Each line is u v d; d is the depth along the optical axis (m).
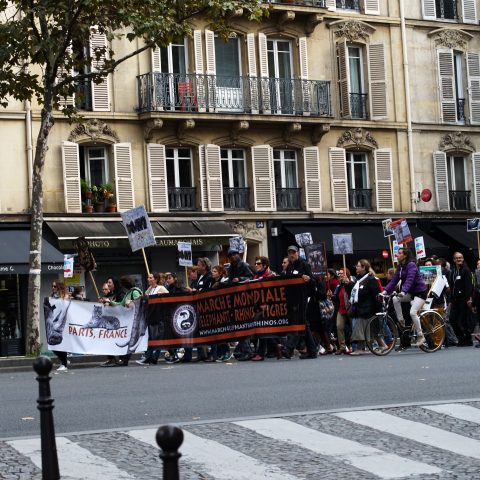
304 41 38.88
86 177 35.38
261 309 22.11
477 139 42.69
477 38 42.97
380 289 22.50
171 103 36.03
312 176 38.91
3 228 33.25
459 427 11.62
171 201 36.44
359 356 22.19
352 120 39.88
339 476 9.34
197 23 36.78
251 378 16.88
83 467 9.77
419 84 41.53
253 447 10.62
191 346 23.02
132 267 35.16
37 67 33.94
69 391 15.98
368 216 39.81
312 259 27.53
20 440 11.16
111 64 26.53
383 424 11.79
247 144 37.72
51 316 23.34
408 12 41.44
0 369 23.17
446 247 40.66
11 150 33.69
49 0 25.33
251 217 37.44
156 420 12.55
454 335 25.48
